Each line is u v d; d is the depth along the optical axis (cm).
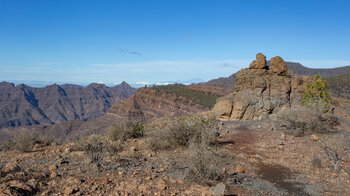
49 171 657
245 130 1528
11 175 566
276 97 2164
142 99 17850
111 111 17425
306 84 2230
